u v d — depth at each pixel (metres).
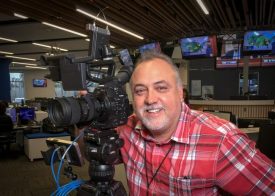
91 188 1.08
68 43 8.84
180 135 1.07
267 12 6.57
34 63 14.85
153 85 1.04
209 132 1.05
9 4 4.68
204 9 5.52
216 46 6.95
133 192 1.21
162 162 1.10
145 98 1.06
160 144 1.12
